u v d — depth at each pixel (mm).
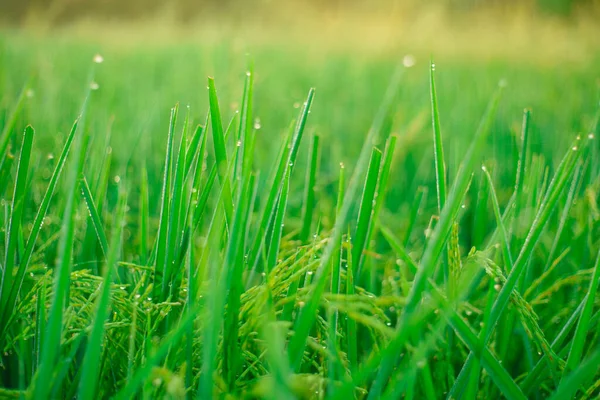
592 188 912
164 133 1604
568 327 688
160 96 1814
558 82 2977
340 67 3766
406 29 4277
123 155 1166
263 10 5340
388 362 582
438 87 2553
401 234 1071
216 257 558
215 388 614
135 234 1028
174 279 682
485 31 4738
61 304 543
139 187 1207
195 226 699
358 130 1931
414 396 698
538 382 679
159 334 688
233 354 623
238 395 629
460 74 3232
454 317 609
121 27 4574
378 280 907
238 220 602
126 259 903
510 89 2580
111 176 1230
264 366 673
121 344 682
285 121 2031
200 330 632
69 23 4445
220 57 2053
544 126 1729
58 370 582
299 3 5621
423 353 538
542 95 2432
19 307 685
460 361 754
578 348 637
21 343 672
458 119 1722
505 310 715
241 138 664
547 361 665
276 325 581
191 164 701
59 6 2906
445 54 4312
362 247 703
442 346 724
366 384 671
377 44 4344
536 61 3920
